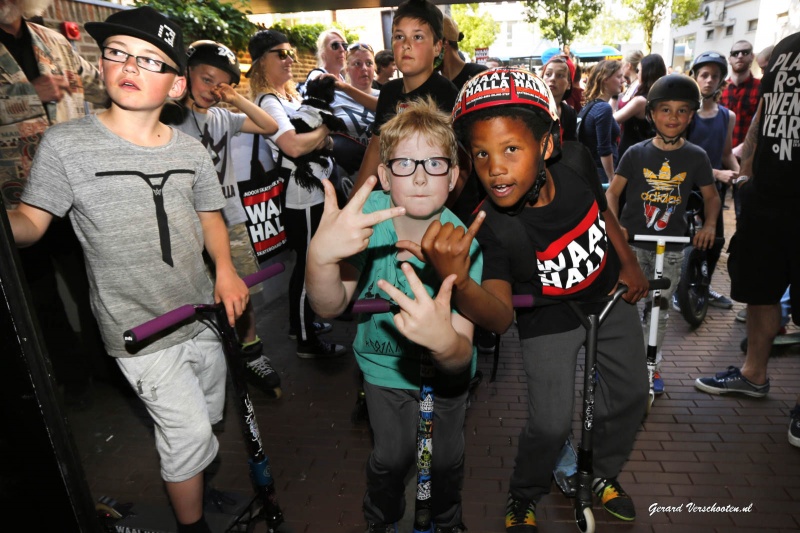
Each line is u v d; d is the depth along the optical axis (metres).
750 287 3.28
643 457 2.95
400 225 1.84
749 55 5.85
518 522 2.41
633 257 2.26
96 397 3.53
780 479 2.77
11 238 1.37
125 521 2.33
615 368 2.28
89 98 3.12
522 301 1.90
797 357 4.01
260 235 3.85
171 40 1.89
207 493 2.43
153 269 1.97
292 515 2.58
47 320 3.30
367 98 4.59
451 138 1.75
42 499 1.51
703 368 3.92
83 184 1.83
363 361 2.01
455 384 1.93
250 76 3.90
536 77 1.76
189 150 2.07
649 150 3.41
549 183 2.02
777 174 2.99
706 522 2.49
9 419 1.44
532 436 2.17
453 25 3.48
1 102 2.54
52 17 3.35
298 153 3.73
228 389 3.68
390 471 2.02
